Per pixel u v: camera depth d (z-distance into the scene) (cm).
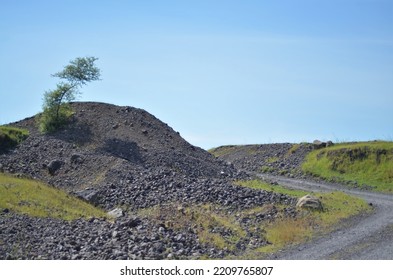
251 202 4009
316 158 6950
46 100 6275
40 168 5225
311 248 2833
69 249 2598
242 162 7988
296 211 3831
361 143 7012
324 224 3522
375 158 6378
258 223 3528
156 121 6875
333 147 7106
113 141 5919
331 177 6378
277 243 3064
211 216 3534
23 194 3534
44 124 6206
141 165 5388
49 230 2905
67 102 6391
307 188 5638
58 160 5262
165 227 3105
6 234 2719
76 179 4956
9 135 5791
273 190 5078
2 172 4291
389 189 5603
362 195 5178
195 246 2850
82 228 3042
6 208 3153
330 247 2820
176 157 5809
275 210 3812
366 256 2573
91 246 2666
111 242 2758
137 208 4075
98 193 4441
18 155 5456
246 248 2959
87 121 6400
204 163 5966
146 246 2727
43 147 5672
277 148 8094
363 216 3859
